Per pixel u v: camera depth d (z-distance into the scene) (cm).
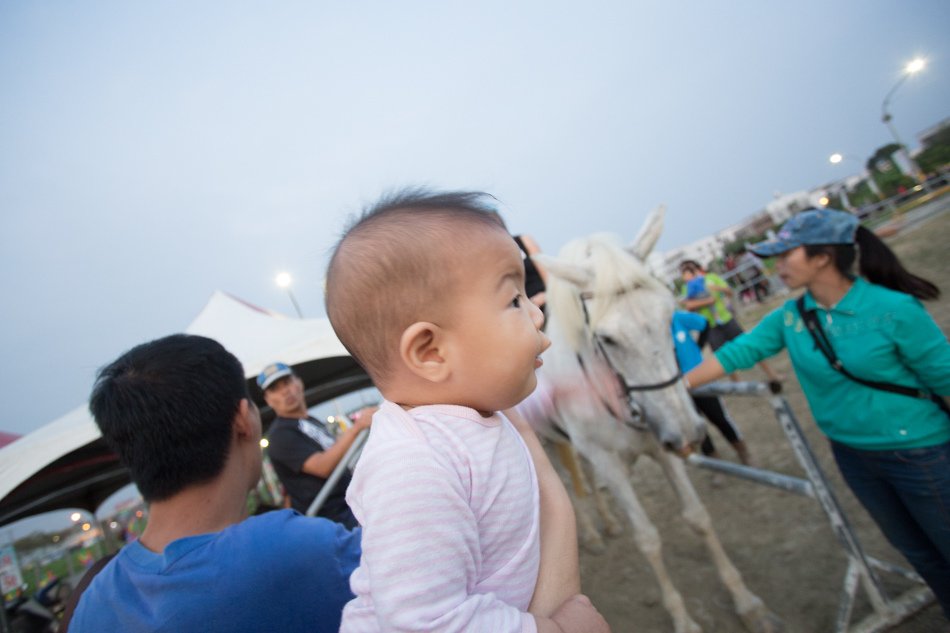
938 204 1588
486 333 62
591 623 61
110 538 788
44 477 425
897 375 149
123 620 76
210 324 537
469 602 53
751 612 215
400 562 53
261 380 264
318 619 81
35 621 525
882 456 157
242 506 100
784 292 1286
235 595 77
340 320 69
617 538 361
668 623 248
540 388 244
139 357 95
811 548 263
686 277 672
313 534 88
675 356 202
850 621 204
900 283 150
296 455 248
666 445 195
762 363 566
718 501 353
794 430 189
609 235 230
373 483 59
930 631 185
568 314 225
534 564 65
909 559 171
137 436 87
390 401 70
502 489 63
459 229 64
